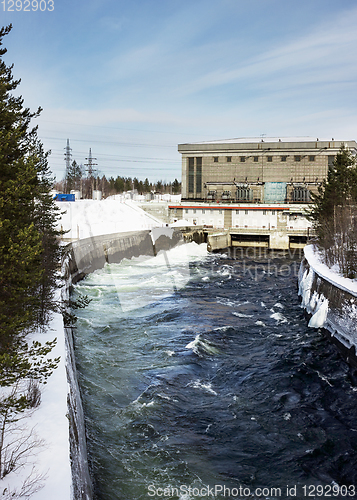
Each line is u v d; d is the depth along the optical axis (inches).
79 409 599.8
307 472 546.3
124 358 897.5
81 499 374.0
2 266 447.2
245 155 3590.1
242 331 1133.7
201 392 768.3
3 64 659.4
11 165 519.8
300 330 1146.0
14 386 516.1
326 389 786.8
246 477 534.3
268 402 736.3
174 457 565.3
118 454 562.9
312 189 3449.8
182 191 3769.7
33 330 747.4
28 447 387.9
